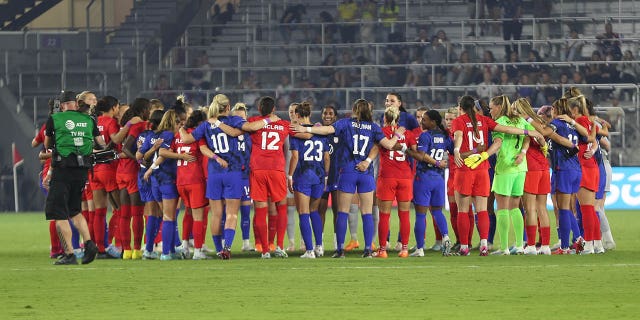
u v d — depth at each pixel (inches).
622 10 4419.3
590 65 4143.7
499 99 1706.4
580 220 1886.1
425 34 4333.2
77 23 4719.5
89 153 1551.4
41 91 4347.9
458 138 1694.1
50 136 1529.3
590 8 4441.4
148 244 1756.9
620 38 4232.3
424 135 1716.3
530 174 1727.4
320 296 1095.6
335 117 1836.9
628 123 3905.0
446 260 1612.9
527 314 935.0
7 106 4284.0
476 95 4067.4
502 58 4325.8
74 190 1549.0
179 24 4584.2
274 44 4468.5
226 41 4564.5
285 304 1027.3
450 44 4286.4
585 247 1760.6
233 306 1013.8
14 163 4082.2
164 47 4495.6
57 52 4434.1
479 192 1712.6
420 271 1382.9
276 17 4650.6
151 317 935.0
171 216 1731.1
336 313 953.5
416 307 995.3
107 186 1770.4
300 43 4500.5
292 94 4156.0
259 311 973.2
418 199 1733.5
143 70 4345.5
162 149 1699.1
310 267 1473.9
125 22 4616.1
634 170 3654.0
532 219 1740.9
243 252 1902.1
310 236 1726.1
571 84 4057.6
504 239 1747.0
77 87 4338.1
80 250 1798.7
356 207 1990.7
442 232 1754.4
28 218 3491.6
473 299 1059.3
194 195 1712.6
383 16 4495.6
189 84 4367.6
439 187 1743.4
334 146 1712.6
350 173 1697.8
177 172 1721.2
